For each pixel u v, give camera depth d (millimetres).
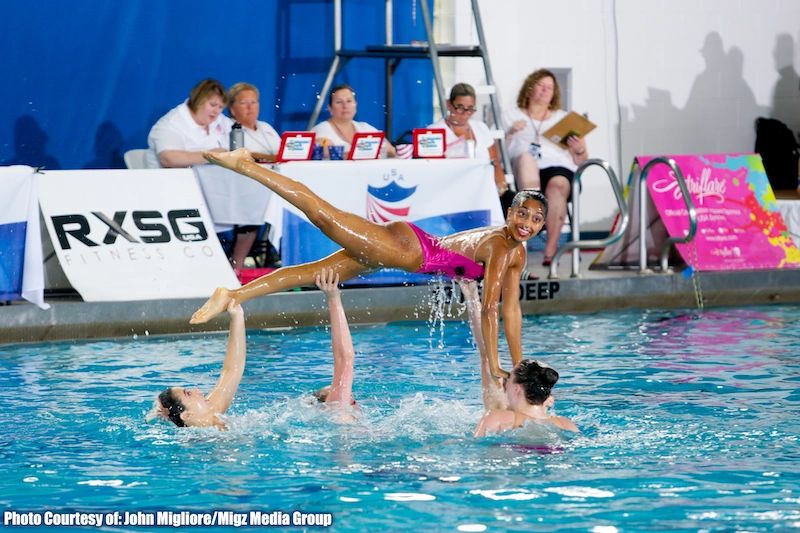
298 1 21125
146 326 15906
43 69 19422
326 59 21469
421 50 20156
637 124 24094
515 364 10930
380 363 14094
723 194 19422
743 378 13008
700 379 12984
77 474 9469
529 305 17656
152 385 12781
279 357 14406
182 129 17750
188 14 20359
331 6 21344
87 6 19625
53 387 12688
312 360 14211
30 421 11188
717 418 11219
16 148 19391
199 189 16609
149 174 16422
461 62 22469
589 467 9555
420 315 17219
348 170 16922
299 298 16609
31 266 15484
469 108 18922
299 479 9266
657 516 8336
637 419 11156
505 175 19500
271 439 10414
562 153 20000
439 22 22234
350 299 16812
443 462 9688
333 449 10125
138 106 20156
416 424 10883
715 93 24547
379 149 17328
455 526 8148
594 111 23797
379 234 10539
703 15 24297
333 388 11391
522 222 10398
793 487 9016
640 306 18312
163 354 14602
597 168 23766
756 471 9461
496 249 10508
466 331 16344
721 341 15320
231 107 18312
